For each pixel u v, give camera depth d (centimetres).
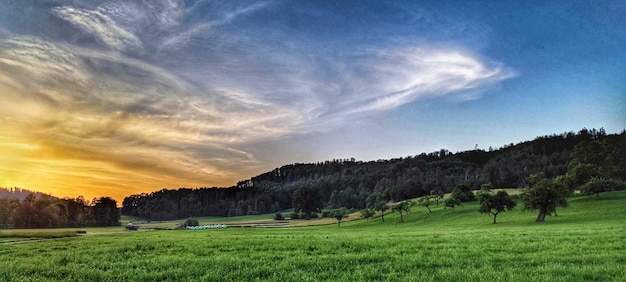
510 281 1456
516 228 6756
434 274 1639
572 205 11644
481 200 10856
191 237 5244
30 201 18975
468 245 2958
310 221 19562
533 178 15425
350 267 1938
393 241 3553
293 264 2066
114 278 1783
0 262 2339
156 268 2033
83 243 4094
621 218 8394
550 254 2261
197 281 1652
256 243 3588
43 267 2117
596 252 2303
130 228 15962
